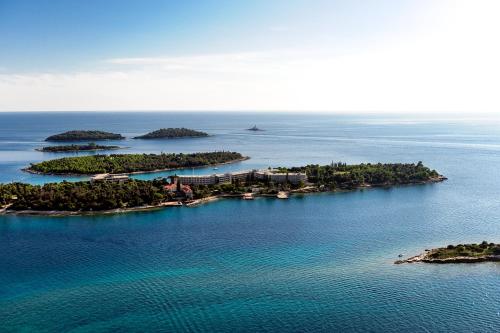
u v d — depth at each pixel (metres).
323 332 199.75
